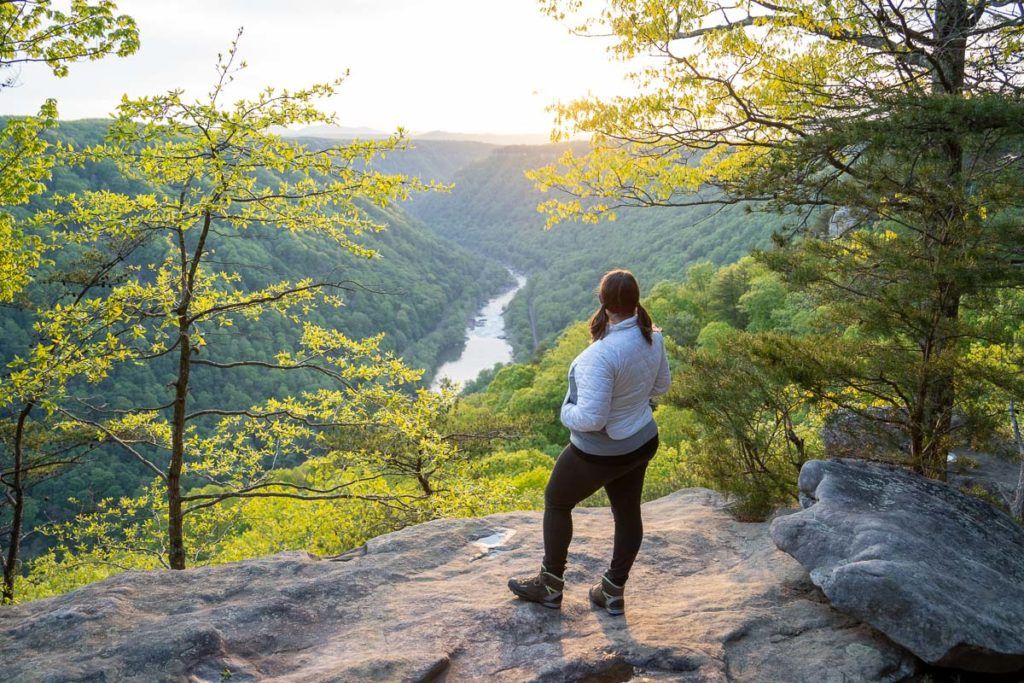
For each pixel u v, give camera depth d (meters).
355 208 9.16
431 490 12.16
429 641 3.19
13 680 2.82
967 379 4.91
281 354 10.83
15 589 12.41
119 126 7.66
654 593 3.82
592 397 2.82
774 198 6.05
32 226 8.71
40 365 8.54
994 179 5.01
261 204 8.99
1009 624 3.00
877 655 3.12
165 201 8.55
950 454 6.46
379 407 11.47
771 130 7.51
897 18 6.31
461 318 175.00
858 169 5.19
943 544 3.52
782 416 5.39
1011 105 4.56
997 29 5.93
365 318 140.62
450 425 12.30
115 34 9.31
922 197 5.12
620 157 8.24
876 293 5.43
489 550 4.30
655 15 7.36
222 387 86.94
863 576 3.07
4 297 9.71
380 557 4.13
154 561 13.77
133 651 3.00
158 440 11.25
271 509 17.20
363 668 2.93
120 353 8.79
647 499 9.59
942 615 2.89
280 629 3.34
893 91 6.39
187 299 9.13
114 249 9.59
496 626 3.32
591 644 3.17
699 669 3.01
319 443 11.48
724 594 3.73
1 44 9.02
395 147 8.82
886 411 5.63
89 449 10.77
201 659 3.00
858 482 4.06
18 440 10.63
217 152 8.17
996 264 4.57
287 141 8.62
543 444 40.62
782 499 5.08
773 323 49.94
